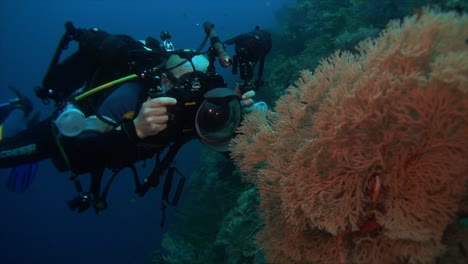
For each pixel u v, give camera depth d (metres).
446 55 1.72
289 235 2.10
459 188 1.65
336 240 1.95
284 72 8.47
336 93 1.82
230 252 5.38
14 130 3.24
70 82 2.82
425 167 1.71
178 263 8.86
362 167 1.70
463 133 1.61
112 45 2.51
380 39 1.84
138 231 24.14
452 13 1.71
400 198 1.74
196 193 11.84
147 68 2.49
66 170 3.06
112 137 2.28
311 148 1.86
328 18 8.24
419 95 1.59
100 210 2.90
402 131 1.66
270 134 2.30
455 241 1.87
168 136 2.38
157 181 2.75
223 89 2.18
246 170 2.41
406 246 1.74
